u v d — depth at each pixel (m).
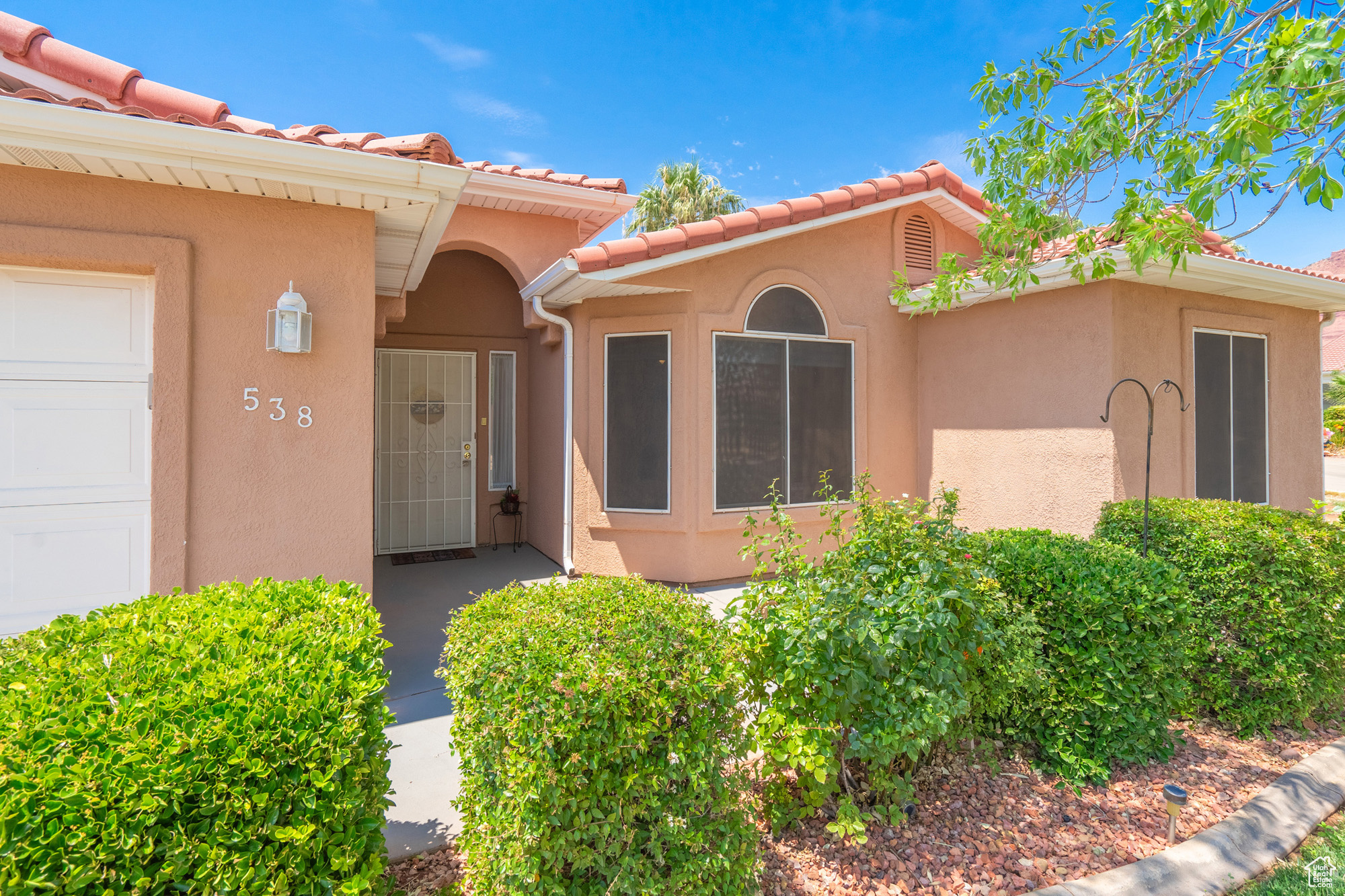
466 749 2.59
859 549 3.44
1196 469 7.76
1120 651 3.77
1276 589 4.37
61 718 1.93
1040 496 7.68
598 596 3.05
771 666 3.19
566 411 8.34
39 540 4.25
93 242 4.17
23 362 4.21
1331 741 4.37
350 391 4.91
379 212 5.03
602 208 8.90
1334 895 2.92
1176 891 2.92
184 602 2.98
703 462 7.75
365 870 2.21
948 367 8.90
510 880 2.46
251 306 4.63
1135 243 4.10
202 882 1.87
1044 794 3.66
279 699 2.12
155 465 4.35
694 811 2.56
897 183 8.38
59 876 1.69
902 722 3.04
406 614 6.95
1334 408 30.19
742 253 7.97
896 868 3.03
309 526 4.80
